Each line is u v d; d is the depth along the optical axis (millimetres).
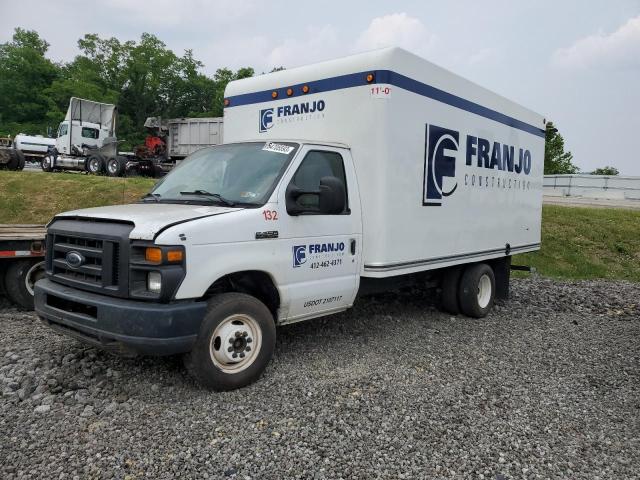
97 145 24062
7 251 6508
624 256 14500
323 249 5238
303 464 3445
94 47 64125
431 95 6301
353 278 5621
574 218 16984
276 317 5039
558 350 6324
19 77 64250
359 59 5688
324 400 4418
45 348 5336
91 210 4789
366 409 4293
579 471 3551
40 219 13914
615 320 8203
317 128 6031
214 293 4684
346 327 6730
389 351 5848
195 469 3330
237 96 6887
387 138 5590
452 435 3949
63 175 17547
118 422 3883
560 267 13625
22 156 21484
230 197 4875
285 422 3992
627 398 4867
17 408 4031
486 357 5867
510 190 8492
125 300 4086
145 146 25547
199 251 4160
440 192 6602
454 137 6828
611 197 36688
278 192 4836
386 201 5648
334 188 4637
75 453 3443
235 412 4121
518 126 8656
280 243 4805
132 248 4070
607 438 4039
